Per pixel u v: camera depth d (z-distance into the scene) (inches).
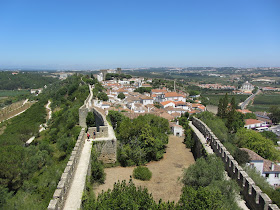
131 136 1160.8
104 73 7716.5
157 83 6919.3
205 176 661.9
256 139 1544.0
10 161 1117.1
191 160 1200.2
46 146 1487.5
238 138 1553.9
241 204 577.0
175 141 1641.2
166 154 1307.8
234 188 578.9
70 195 582.9
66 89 4520.2
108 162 1047.0
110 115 1720.0
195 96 6210.6
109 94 4286.4
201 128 1395.2
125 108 3189.0
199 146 1171.9
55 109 3695.9
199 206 479.5
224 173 686.5
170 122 2282.2
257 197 535.5
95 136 1060.5
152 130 1234.6
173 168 1072.2
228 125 1925.4
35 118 3538.4
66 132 1651.1
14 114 4943.4
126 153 1077.8
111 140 1036.5
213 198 494.9
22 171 1129.4
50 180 925.8
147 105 3767.2
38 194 829.8
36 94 7258.9
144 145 1131.9
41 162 1285.7
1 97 7662.4
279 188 1143.6
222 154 834.2
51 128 2448.3
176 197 764.6
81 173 710.5
